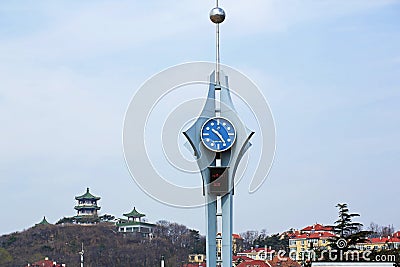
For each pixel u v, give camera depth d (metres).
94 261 95.44
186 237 86.75
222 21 25.73
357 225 54.69
